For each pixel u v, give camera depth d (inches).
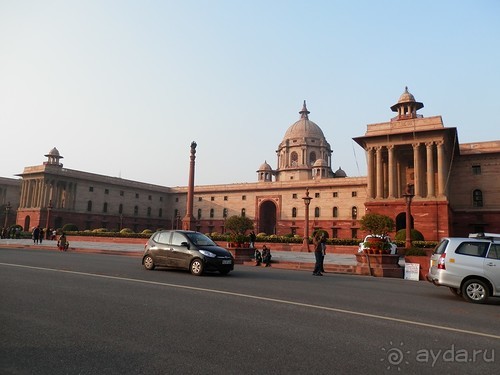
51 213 2470.5
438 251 450.9
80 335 229.5
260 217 2812.5
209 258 526.3
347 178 2512.3
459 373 187.3
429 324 281.1
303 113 3427.7
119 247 1354.6
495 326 286.2
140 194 3095.5
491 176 1875.0
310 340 229.0
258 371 179.0
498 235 440.1
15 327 243.4
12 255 797.2
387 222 991.6
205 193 3083.2
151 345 213.2
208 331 242.7
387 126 1797.5
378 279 618.8
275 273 627.8
